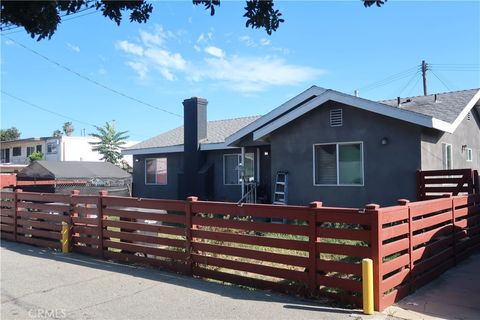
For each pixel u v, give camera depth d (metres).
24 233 10.23
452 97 14.28
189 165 18.69
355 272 5.32
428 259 6.52
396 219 5.58
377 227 5.14
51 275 7.04
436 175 10.77
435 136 12.30
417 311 5.17
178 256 7.12
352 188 12.16
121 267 7.59
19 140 40.88
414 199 11.12
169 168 20.23
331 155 12.62
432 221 6.70
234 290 6.07
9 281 6.70
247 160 17.33
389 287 5.38
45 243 9.66
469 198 8.43
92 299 5.75
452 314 5.07
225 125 21.19
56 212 9.62
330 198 12.52
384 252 5.29
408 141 11.32
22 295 5.97
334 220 5.49
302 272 5.75
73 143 39.38
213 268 7.05
